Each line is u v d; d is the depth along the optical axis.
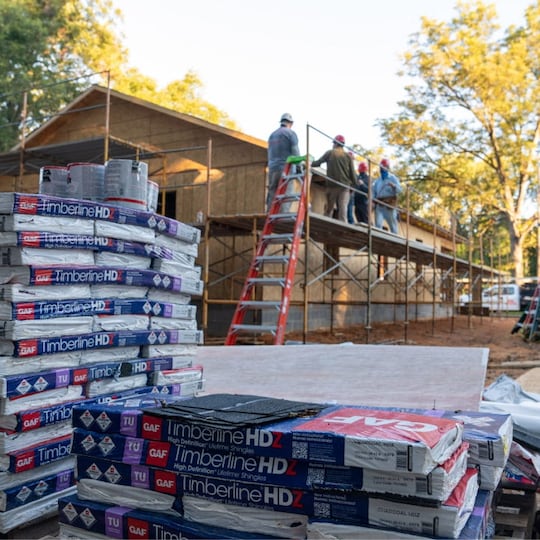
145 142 14.23
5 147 26.06
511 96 31.42
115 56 32.25
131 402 2.34
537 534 3.21
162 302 3.47
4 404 2.68
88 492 2.21
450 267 21.33
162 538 2.00
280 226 10.16
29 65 27.50
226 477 1.95
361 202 12.95
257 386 4.79
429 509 1.72
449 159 34.62
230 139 13.05
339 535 1.79
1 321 2.71
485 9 31.02
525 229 33.62
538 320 14.59
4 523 2.67
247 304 8.42
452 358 5.25
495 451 2.11
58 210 2.89
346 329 14.77
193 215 13.44
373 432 1.81
